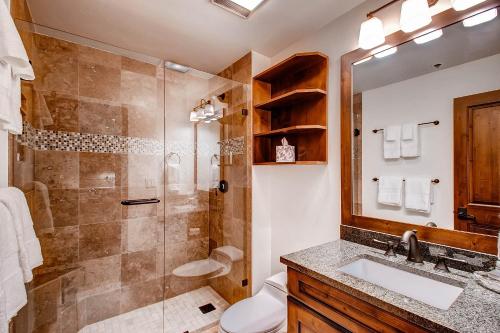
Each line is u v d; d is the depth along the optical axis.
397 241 1.20
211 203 2.40
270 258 2.09
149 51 2.00
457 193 1.03
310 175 1.71
